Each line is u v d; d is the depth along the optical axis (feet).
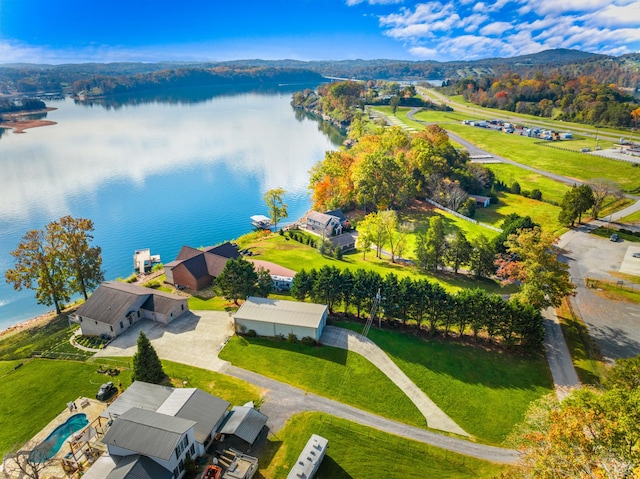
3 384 170.09
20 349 202.90
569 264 285.23
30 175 530.68
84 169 558.56
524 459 123.03
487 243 273.13
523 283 231.30
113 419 142.10
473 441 149.89
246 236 360.48
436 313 202.08
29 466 127.54
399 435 150.10
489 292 252.42
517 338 198.08
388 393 167.94
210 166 581.94
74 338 204.95
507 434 152.97
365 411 159.33
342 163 445.78
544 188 456.86
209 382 169.58
